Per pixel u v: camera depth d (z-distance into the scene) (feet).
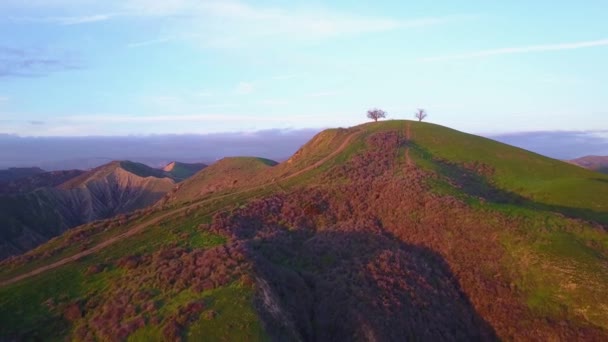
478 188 213.25
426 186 196.13
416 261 151.02
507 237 152.76
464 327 130.52
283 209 190.70
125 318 101.81
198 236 155.33
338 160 255.70
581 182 206.49
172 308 102.22
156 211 194.39
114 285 119.65
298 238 168.25
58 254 150.30
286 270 132.26
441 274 147.64
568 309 124.67
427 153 263.08
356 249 156.66
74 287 122.52
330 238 165.48
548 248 143.13
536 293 132.57
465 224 163.53
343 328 117.29
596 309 120.98
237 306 100.27
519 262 143.13
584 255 137.39
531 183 217.56
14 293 118.52
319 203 195.62
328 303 124.26
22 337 101.19
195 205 198.70
